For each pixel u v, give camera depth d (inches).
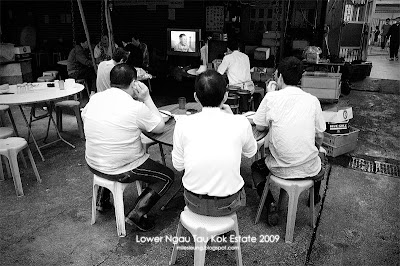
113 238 118.0
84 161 178.2
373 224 126.5
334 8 361.4
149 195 116.3
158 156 181.9
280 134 110.0
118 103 107.5
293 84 113.5
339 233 121.5
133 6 381.7
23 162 168.6
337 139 178.2
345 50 398.9
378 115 259.9
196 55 346.6
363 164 175.2
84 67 292.7
